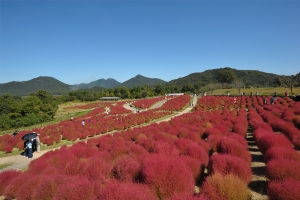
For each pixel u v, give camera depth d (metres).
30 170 10.38
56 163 11.66
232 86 111.25
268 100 44.47
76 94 136.12
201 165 8.01
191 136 13.84
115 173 7.69
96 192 6.14
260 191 6.99
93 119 46.16
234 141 9.80
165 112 46.31
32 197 7.20
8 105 65.75
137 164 7.60
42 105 64.31
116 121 38.00
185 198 4.95
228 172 6.95
